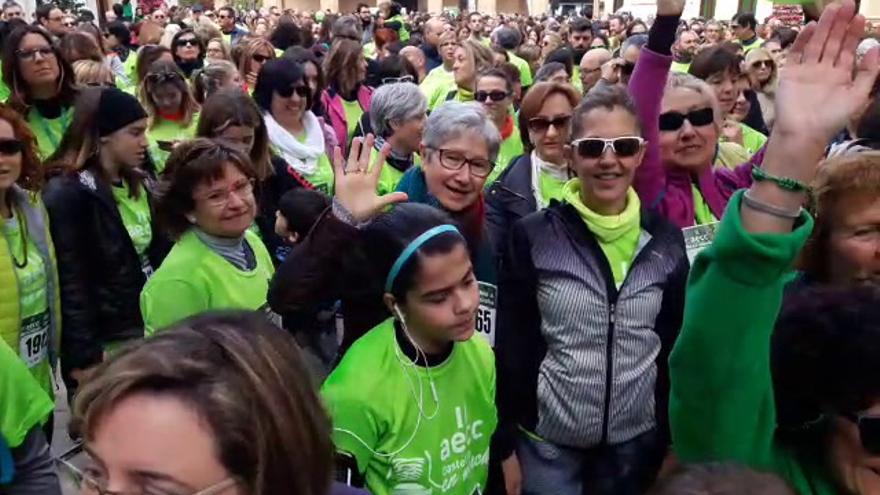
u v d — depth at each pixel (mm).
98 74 5852
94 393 900
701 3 24672
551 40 10617
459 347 1915
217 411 878
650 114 2699
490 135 2539
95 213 2916
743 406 1219
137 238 3162
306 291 1943
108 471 876
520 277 2287
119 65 8445
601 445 2281
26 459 1702
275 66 4219
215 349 949
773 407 1250
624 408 2244
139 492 865
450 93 6258
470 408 1936
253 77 6508
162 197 2420
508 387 2322
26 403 1696
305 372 1030
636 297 2217
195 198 2373
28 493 1687
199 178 2342
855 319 1186
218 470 878
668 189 2811
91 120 2947
